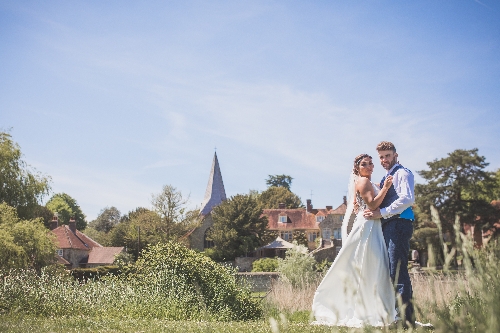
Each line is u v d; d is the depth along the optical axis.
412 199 5.48
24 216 34.81
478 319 2.11
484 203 50.38
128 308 9.88
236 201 66.25
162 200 54.06
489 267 2.22
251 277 25.59
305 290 13.20
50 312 9.34
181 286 10.91
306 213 86.44
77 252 61.22
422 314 2.44
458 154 52.41
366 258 5.52
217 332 4.82
